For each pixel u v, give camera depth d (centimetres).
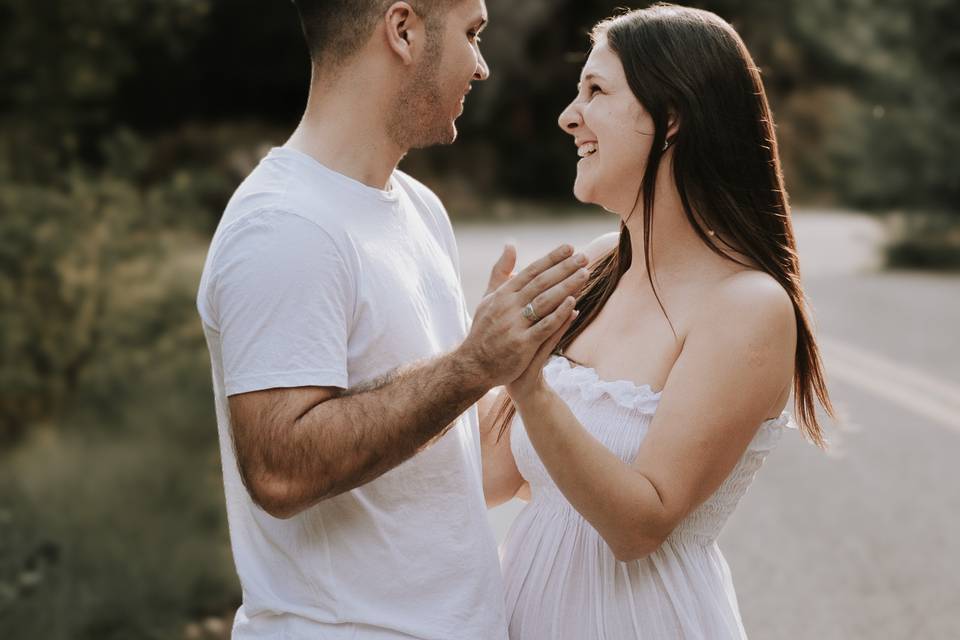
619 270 246
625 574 231
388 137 217
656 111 223
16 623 435
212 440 770
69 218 858
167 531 566
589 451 210
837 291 1380
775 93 3200
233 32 2795
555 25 2994
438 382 198
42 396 827
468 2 217
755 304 218
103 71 999
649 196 228
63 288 826
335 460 196
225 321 201
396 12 211
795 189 2986
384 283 211
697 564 234
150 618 456
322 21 213
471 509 222
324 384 200
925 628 442
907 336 1066
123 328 863
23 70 963
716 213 225
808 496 612
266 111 2978
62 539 529
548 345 202
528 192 2981
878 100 1769
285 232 200
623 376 232
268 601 216
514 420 254
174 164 2330
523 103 3009
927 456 682
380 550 213
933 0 1714
